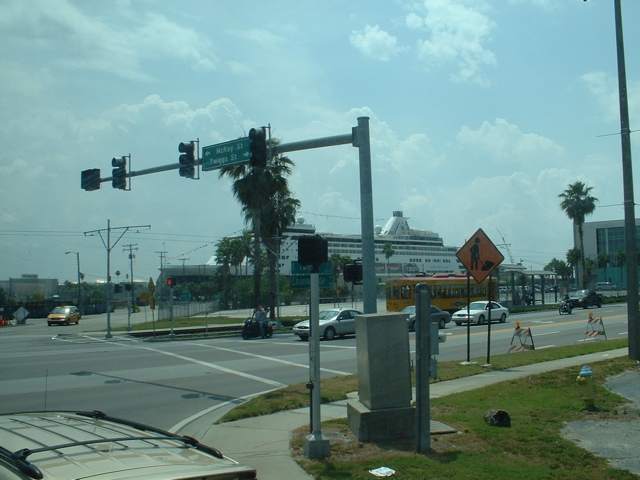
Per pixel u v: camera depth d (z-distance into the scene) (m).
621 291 93.62
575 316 44.31
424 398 7.82
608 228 104.06
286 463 7.74
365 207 11.85
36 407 12.30
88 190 18.64
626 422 9.25
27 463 3.01
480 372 15.38
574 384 12.66
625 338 25.94
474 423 9.12
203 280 122.38
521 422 9.21
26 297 85.06
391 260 96.88
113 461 3.24
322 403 12.02
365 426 8.40
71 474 3.00
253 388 14.85
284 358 21.33
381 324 8.67
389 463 7.25
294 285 19.17
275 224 40.59
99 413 4.68
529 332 21.86
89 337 36.28
